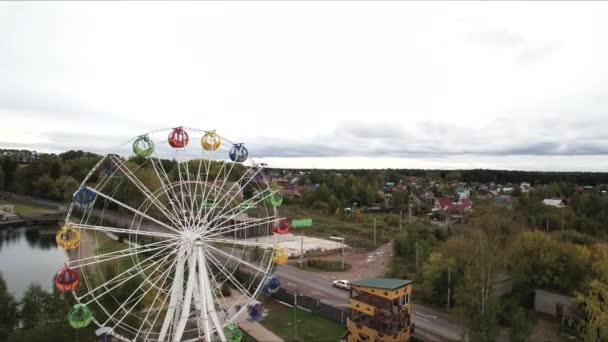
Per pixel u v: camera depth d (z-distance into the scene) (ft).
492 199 377.91
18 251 269.03
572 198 356.18
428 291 155.94
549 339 122.62
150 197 118.01
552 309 138.92
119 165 111.04
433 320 137.90
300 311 146.51
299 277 189.06
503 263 140.87
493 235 171.63
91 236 259.19
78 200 99.96
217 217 123.24
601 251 147.33
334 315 138.62
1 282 126.52
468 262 140.77
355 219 349.61
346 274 196.24
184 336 118.52
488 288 113.60
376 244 265.54
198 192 152.87
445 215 353.92
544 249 147.74
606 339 110.42
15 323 121.08
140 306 143.84
